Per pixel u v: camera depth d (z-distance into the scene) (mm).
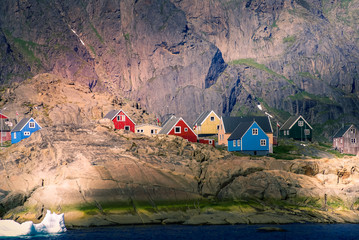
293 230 62281
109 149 77500
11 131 111688
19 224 60938
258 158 84062
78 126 86688
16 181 72375
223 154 86812
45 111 121250
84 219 64438
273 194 71312
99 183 68938
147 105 173125
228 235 59438
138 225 64875
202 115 130875
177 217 67312
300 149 110500
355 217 69062
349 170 78438
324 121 171000
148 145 83375
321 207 71312
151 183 70938
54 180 70562
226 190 72125
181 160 77750
